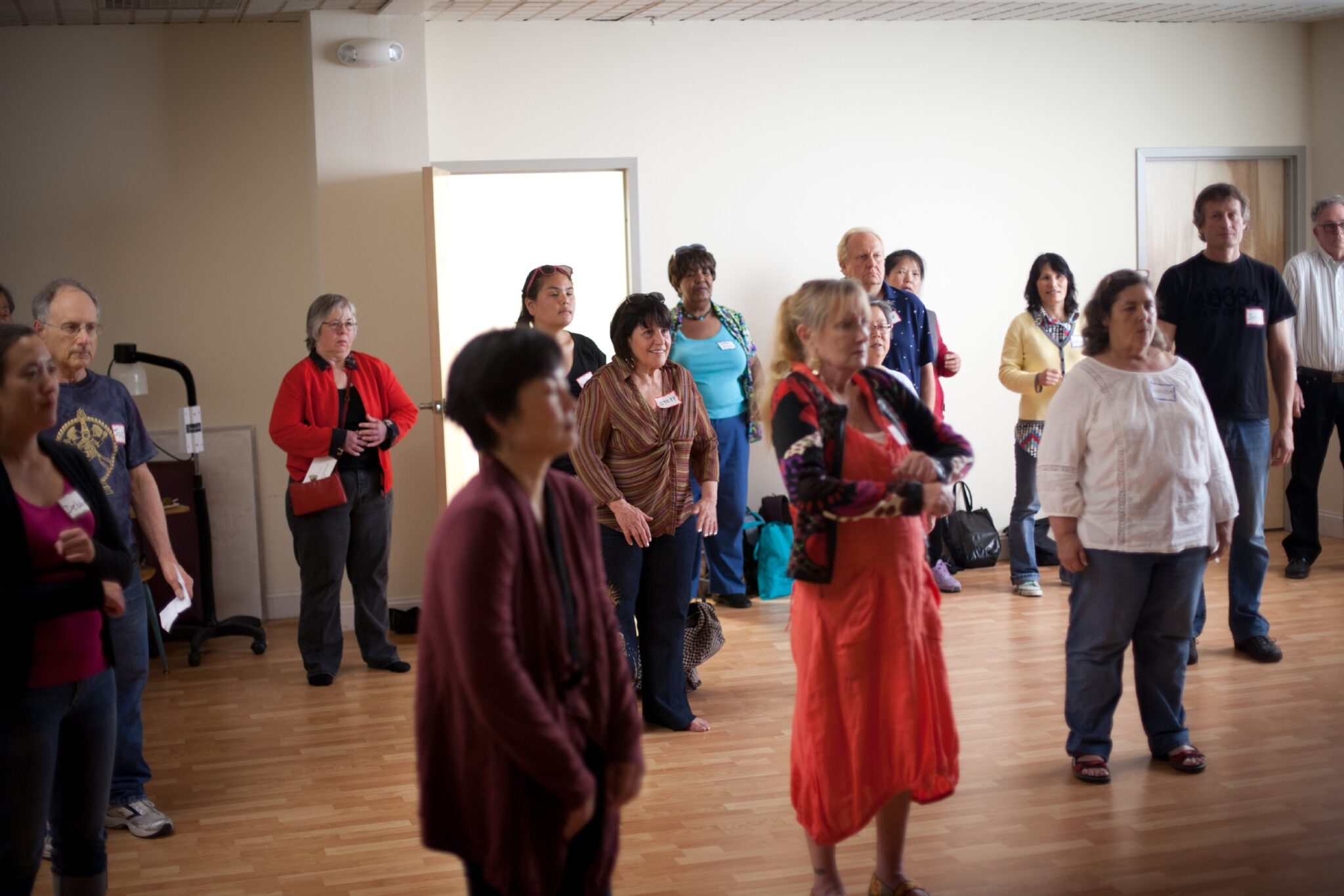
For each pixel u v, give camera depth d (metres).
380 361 5.11
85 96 5.78
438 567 1.76
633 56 6.23
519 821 1.77
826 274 6.56
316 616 4.97
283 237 6.02
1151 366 3.51
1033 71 6.76
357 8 5.61
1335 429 7.04
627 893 2.96
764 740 4.06
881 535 2.62
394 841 3.36
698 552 4.52
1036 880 2.93
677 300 6.38
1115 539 3.44
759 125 6.42
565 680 1.83
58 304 3.20
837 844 2.89
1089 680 3.56
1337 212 5.73
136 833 3.42
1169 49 6.94
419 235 5.84
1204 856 3.04
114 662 2.46
